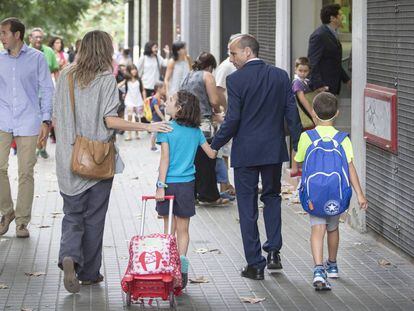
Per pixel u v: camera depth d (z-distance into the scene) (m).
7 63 12.80
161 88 26.45
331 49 16.08
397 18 11.77
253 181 10.84
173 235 9.98
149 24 43.34
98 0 49.75
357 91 13.25
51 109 12.96
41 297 10.06
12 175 19.97
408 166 11.47
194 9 30.59
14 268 11.34
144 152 24.67
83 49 10.12
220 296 10.15
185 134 10.38
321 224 10.35
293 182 17.44
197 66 15.62
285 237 13.09
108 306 9.74
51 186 18.27
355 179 10.27
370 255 11.93
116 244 12.70
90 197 10.23
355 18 13.33
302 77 16.12
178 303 9.88
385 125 12.09
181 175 10.38
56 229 13.74
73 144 10.09
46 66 12.95
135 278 9.40
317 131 10.27
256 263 10.80
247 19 21.22
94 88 10.05
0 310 9.58
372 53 12.81
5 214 13.11
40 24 43.53
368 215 13.06
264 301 9.95
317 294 10.20
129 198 16.80
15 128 12.81
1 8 40.50
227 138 10.73
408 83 11.43
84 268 10.45
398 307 9.70
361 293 10.23
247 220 10.80
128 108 29.69
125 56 37.16
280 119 10.82
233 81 10.73
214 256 11.98
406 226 11.60
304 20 17.92
